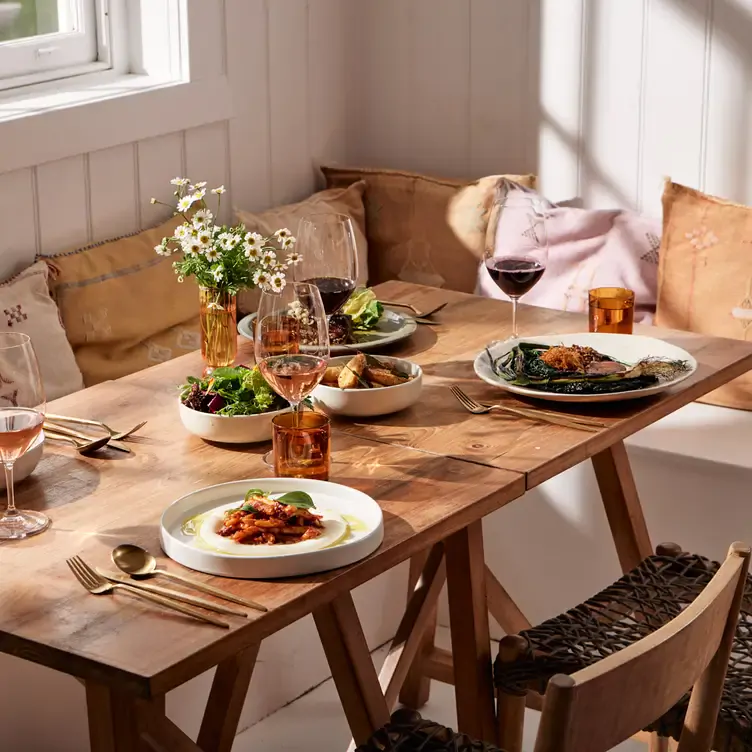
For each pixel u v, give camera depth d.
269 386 1.80
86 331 2.68
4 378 1.52
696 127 3.01
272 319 1.68
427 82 3.36
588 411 1.89
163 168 2.94
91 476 1.67
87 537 1.49
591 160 3.17
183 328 2.85
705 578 2.00
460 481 1.63
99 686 1.42
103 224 2.81
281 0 3.20
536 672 1.79
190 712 2.42
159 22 2.96
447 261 3.25
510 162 3.29
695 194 2.87
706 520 2.59
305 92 3.34
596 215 3.03
